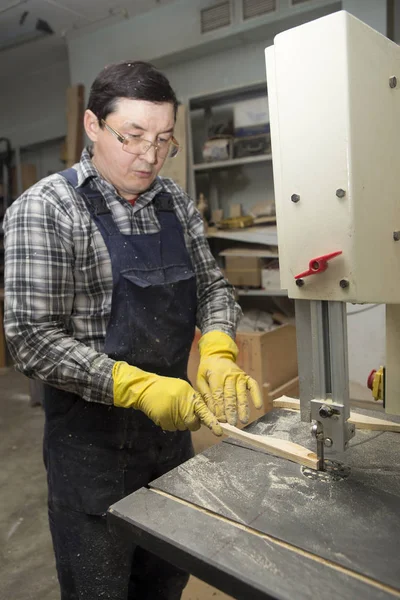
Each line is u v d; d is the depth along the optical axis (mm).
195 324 1390
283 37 736
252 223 3023
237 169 3373
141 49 3621
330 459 947
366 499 814
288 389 2588
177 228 1302
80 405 1160
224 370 1175
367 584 626
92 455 1166
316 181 738
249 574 646
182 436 1353
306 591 614
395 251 816
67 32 3832
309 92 723
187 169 3146
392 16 2611
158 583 1406
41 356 1066
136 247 1188
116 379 1045
